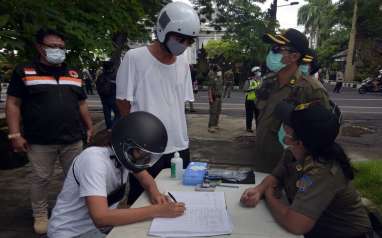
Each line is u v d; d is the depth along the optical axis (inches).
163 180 99.3
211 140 320.8
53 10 159.8
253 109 349.4
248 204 81.2
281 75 115.6
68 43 172.4
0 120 241.9
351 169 74.5
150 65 108.9
